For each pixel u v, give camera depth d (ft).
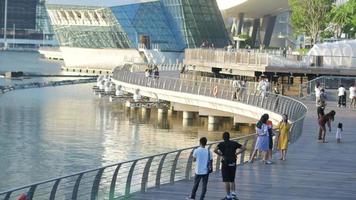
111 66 582.35
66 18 595.06
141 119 262.67
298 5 447.83
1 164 167.94
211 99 245.04
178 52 578.25
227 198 92.89
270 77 279.08
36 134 216.95
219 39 590.55
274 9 614.34
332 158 130.72
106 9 569.23
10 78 474.08
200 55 336.90
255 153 127.65
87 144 201.26
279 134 129.29
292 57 287.89
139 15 574.97
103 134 221.66
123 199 93.86
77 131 226.38
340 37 445.78
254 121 233.35
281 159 128.06
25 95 350.64
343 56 280.31
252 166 121.08
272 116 203.10
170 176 106.52
